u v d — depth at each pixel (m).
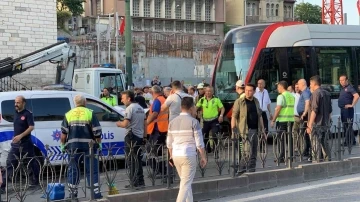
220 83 19.22
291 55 18.58
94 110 13.52
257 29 18.92
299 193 10.95
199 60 62.59
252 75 18.47
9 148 12.20
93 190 9.38
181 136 8.81
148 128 11.77
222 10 85.25
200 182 10.50
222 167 11.23
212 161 11.22
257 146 11.77
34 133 12.61
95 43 47.03
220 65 19.38
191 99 8.99
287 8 92.75
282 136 12.26
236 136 11.32
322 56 18.97
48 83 28.53
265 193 11.07
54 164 10.12
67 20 52.69
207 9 84.19
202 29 83.62
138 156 10.20
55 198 9.27
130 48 22.47
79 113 10.26
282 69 18.45
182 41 61.50
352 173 13.37
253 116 11.89
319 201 10.09
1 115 12.34
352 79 19.64
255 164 11.68
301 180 12.22
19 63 21.09
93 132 10.25
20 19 28.06
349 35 19.80
